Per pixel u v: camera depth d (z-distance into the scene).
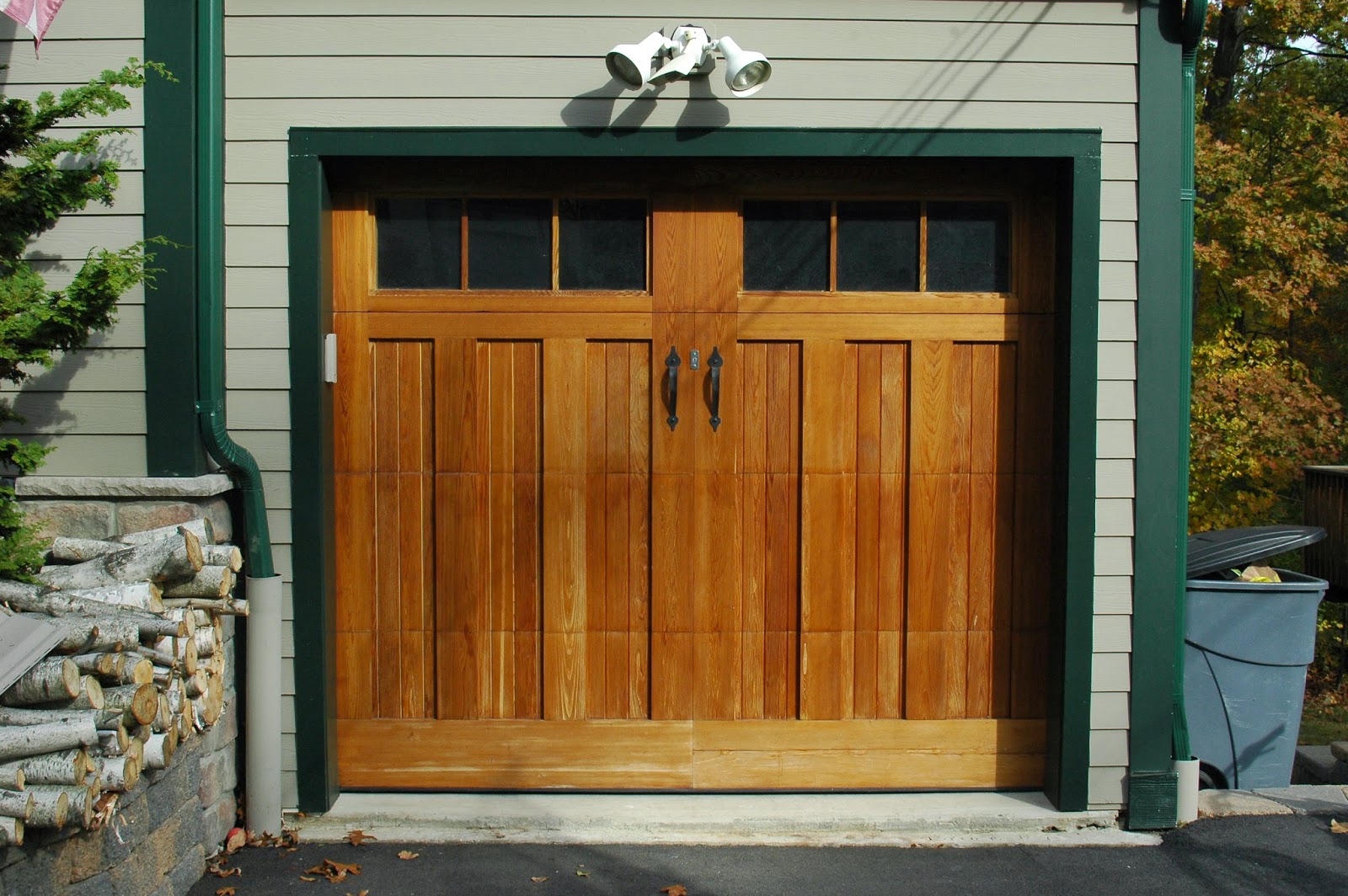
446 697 4.07
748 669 4.08
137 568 3.30
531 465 4.05
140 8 3.73
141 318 3.72
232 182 3.82
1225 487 8.26
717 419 4.04
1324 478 6.48
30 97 3.75
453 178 4.01
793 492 4.07
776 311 4.04
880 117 3.86
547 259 4.05
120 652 2.94
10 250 3.46
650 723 4.07
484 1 3.82
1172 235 3.88
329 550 3.96
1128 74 3.88
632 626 4.07
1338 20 9.27
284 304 3.84
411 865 3.65
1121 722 3.96
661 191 4.02
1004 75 3.86
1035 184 4.05
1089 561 3.91
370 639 4.06
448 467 4.04
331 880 3.52
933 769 4.11
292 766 3.93
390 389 4.04
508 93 3.83
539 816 3.93
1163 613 3.93
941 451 4.07
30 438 3.73
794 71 3.84
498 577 4.05
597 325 4.02
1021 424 4.07
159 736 3.15
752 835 3.89
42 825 2.59
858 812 3.97
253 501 3.79
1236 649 4.27
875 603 4.09
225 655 3.76
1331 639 7.60
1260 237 7.93
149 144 3.71
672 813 3.96
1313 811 4.10
